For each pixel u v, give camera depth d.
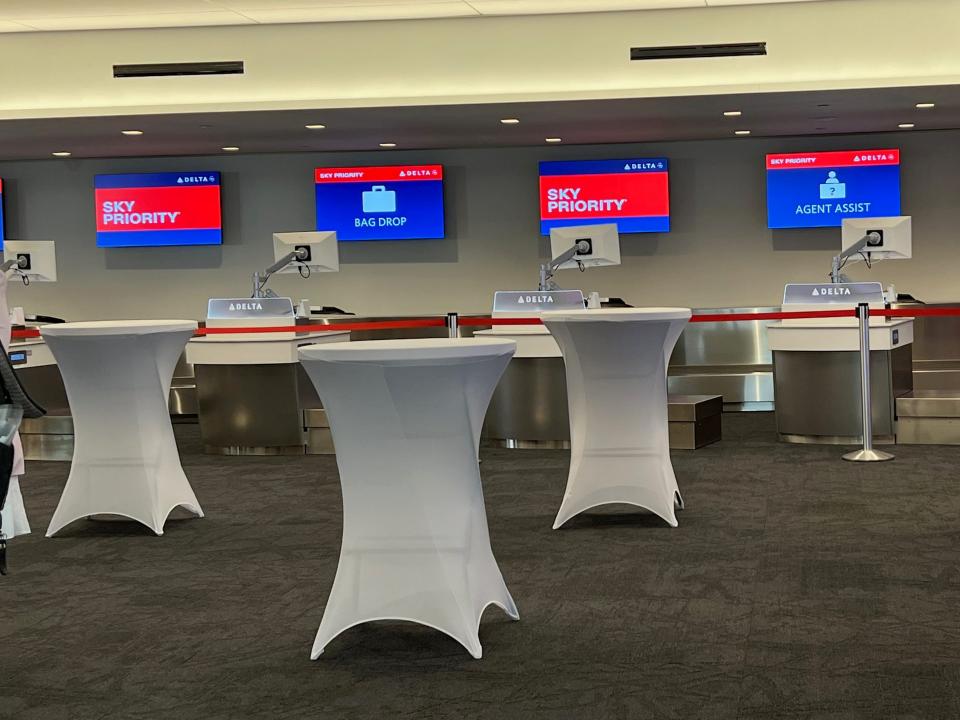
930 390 8.32
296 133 10.83
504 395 8.05
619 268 12.13
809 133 11.52
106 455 5.42
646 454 5.21
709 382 10.30
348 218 12.24
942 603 3.83
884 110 10.07
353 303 12.52
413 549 3.42
